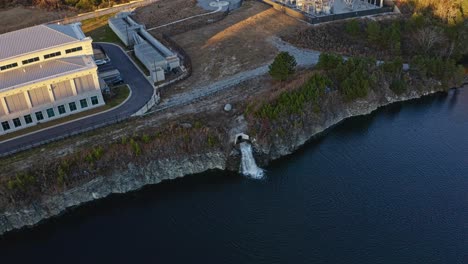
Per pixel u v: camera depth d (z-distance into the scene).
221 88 94.69
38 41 89.44
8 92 79.00
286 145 81.25
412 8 125.62
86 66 86.44
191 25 128.62
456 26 116.69
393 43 108.25
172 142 77.12
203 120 83.06
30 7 158.00
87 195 71.44
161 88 96.31
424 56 107.69
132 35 120.56
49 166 71.56
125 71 105.19
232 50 111.44
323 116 87.25
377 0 127.25
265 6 137.25
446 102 96.44
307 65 101.19
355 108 91.69
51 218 69.25
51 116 86.06
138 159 74.69
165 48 110.75
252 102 85.38
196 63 107.62
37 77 83.06
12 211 66.81
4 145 78.06
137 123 83.06
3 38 90.31
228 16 133.38
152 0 157.12
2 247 65.00
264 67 102.00
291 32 117.19
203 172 77.31
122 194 73.44
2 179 69.00
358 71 93.31
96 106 89.69
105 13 149.25
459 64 111.62
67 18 146.62
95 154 73.06
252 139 79.62
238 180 75.56
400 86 95.94
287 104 84.06
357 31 113.94
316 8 123.62
